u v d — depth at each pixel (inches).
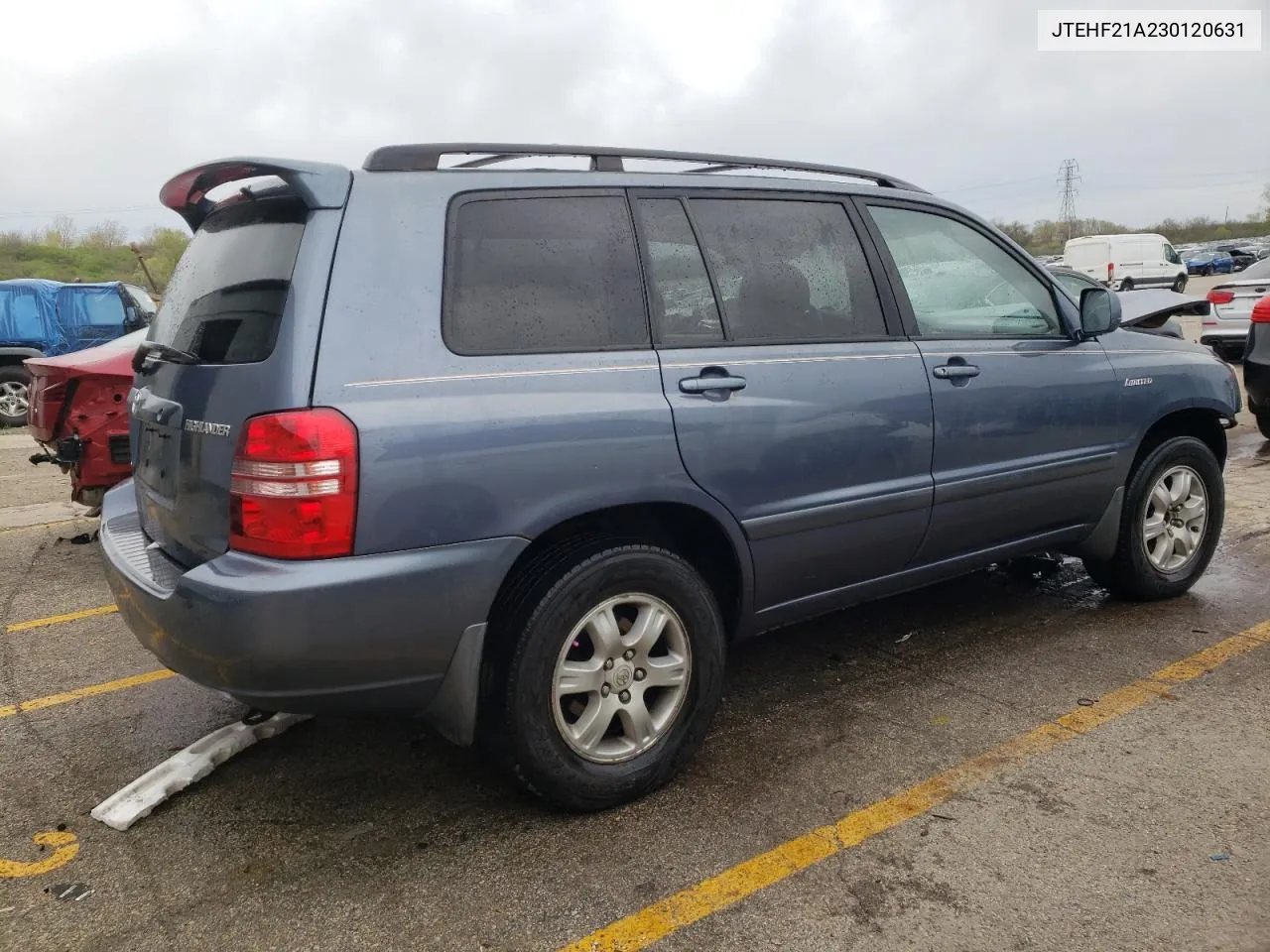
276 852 106.7
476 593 100.0
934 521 140.9
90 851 107.9
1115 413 163.6
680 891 98.2
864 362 131.3
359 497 92.7
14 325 470.9
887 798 114.3
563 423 103.8
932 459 138.5
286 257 99.0
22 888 101.4
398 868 103.3
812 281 131.3
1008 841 104.9
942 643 162.9
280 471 91.7
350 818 113.2
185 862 105.4
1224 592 184.7
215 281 111.0
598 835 108.3
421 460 95.7
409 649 97.4
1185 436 176.1
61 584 208.8
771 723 134.7
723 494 117.0
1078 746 125.6
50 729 139.2
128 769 127.3
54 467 353.7
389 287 98.9
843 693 143.9
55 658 166.1
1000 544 155.3
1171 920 91.7
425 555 96.6
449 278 102.7
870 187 143.3
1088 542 169.9
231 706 146.2
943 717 135.0
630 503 109.0
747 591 123.8
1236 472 290.8
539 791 108.3
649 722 114.3
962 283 150.5
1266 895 94.7
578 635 109.0
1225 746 124.5
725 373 117.6
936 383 138.3
